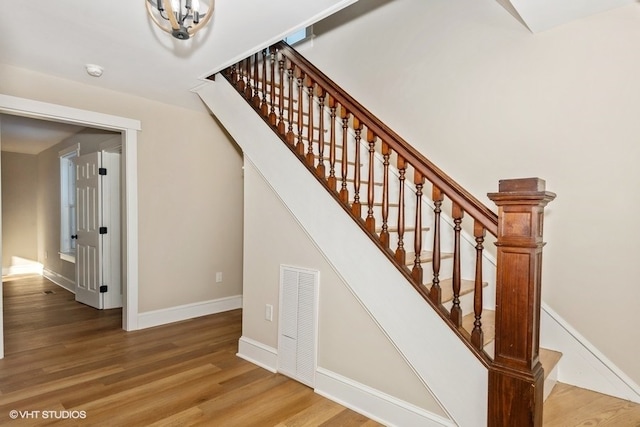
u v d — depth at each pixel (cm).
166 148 376
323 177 233
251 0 196
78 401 221
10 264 671
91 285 445
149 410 212
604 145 209
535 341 153
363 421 204
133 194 352
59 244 588
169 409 213
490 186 253
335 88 225
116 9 205
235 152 438
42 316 402
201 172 406
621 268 205
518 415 150
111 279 440
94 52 257
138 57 267
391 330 197
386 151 202
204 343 322
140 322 359
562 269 224
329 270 233
